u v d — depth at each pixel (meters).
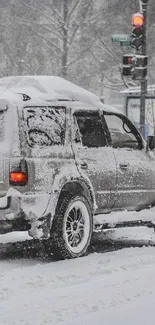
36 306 7.95
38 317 7.47
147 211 12.74
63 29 44.47
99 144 12.04
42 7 45.38
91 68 45.25
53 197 10.83
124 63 20.88
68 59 45.22
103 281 9.32
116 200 12.14
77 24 44.81
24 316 7.51
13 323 7.22
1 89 11.31
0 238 12.57
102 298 8.34
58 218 10.92
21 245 12.65
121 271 10.05
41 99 11.31
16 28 46.00
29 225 10.62
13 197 10.45
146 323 7.20
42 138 11.00
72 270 10.11
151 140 12.97
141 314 7.57
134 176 12.50
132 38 20.89
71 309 7.81
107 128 12.25
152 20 42.88
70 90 12.05
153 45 43.00
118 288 8.88
